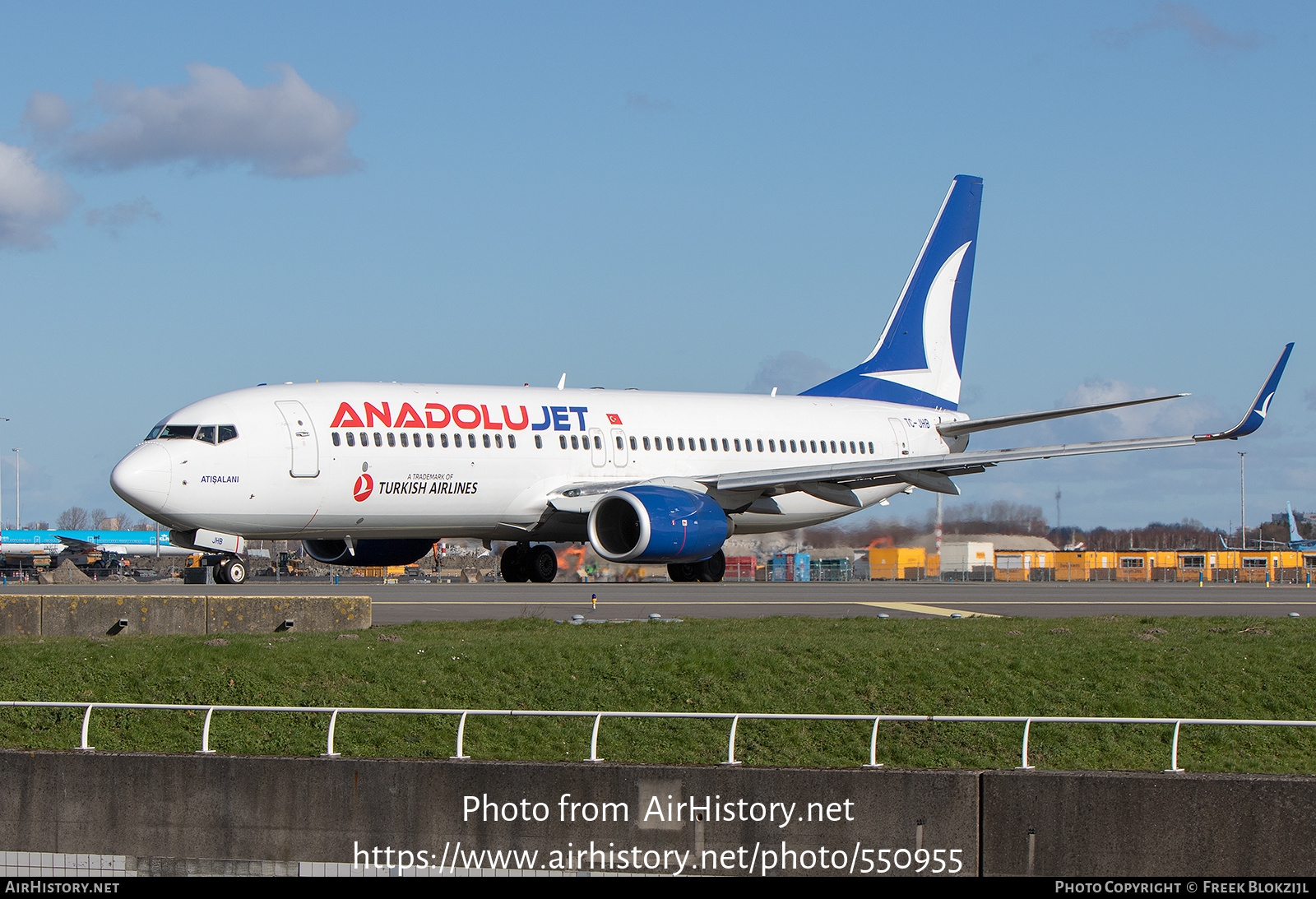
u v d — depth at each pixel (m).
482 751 54.72
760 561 183.62
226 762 43.81
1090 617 74.69
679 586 104.38
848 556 184.25
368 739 55.69
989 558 187.12
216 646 62.53
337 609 71.19
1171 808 39.66
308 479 98.81
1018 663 60.69
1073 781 40.03
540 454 109.00
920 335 140.00
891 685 58.91
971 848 40.62
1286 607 88.31
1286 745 55.19
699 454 118.19
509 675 59.59
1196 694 58.72
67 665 61.03
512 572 120.38
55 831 44.59
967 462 107.56
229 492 96.25
